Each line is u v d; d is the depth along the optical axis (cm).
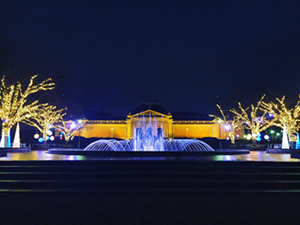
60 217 883
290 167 1431
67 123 7119
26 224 820
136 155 2100
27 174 1339
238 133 9106
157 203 1050
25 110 3500
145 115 10825
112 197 1141
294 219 866
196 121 10806
